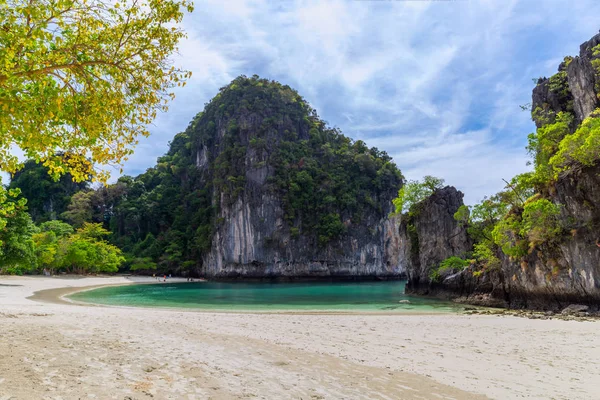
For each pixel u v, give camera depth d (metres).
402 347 12.37
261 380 7.66
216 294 46.66
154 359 9.02
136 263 89.12
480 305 33.44
